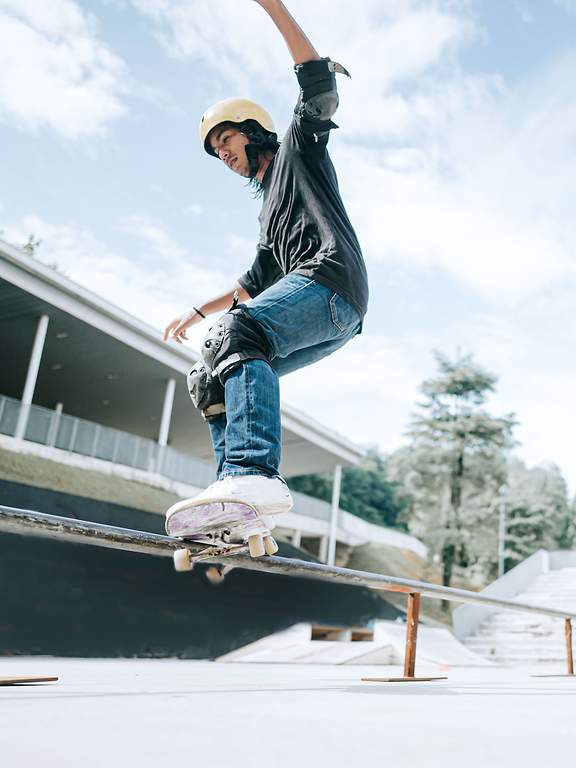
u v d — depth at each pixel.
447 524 28.09
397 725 0.95
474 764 0.68
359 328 1.82
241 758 0.67
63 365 19.19
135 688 1.64
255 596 15.15
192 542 1.55
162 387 20.39
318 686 1.92
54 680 1.80
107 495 15.14
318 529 25.53
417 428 29.88
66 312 15.38
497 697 1.59
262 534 1.50
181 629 12.98
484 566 39.47
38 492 13.41
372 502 54.50
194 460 19.05
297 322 1.63
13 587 10.59
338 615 18.09
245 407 1.54
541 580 18.92
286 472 28.41
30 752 0.66
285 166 1.80
